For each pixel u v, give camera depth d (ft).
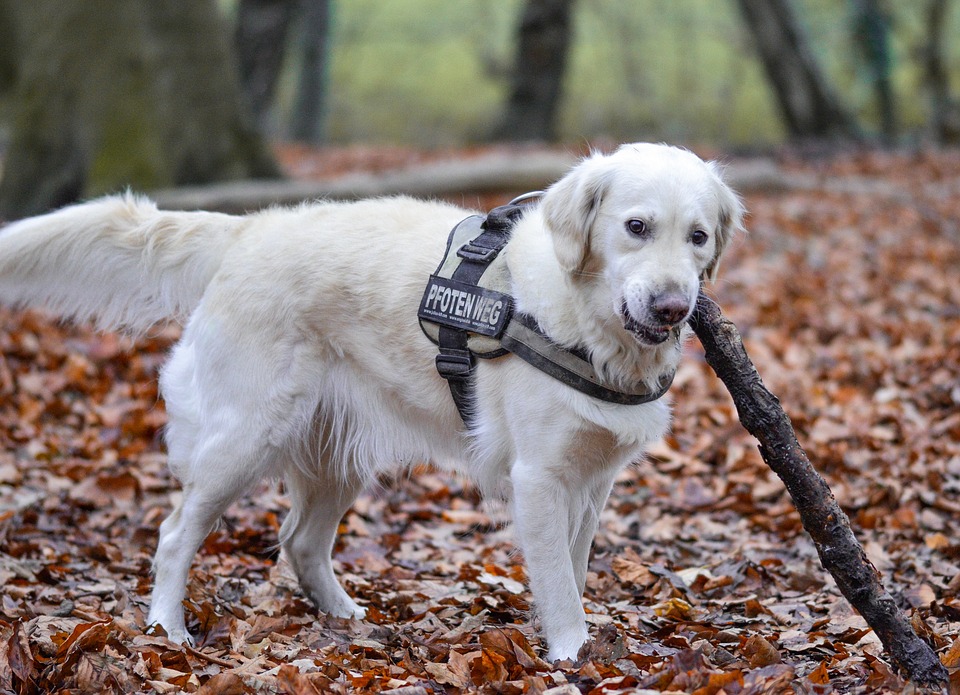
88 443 18.69
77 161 35.91
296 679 9.80
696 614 12.92
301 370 12.41
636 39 109.60
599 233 10.80
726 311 27.81
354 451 12.83
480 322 11.35
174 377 12.94
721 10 111.96
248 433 12.34
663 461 19.19
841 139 73.36
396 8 119.55
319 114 90.53
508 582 14.28
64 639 10.84
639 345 10.97
